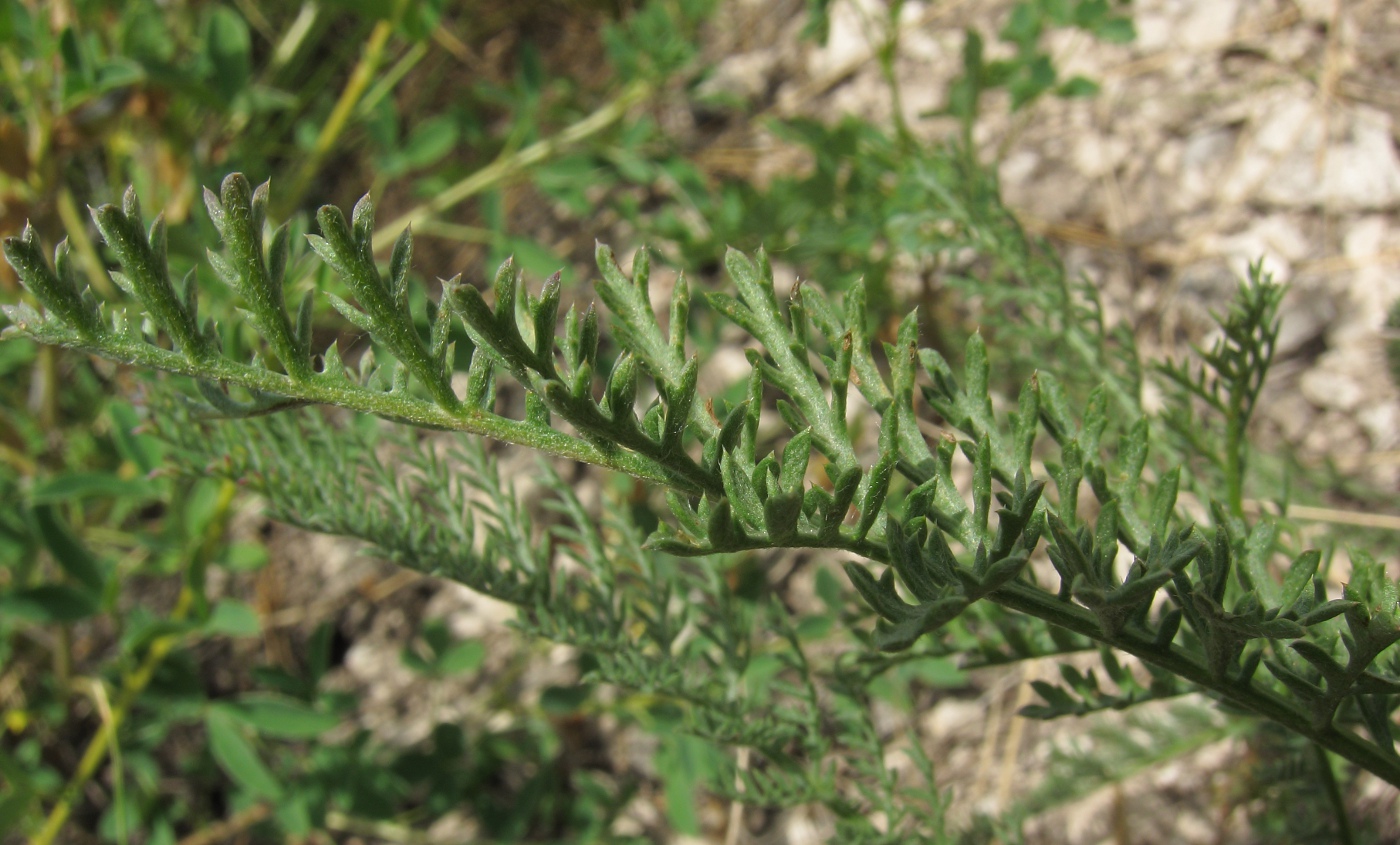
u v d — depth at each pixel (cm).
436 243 59
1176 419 25
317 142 49
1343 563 36
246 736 42
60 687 45
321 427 24
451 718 48
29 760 45
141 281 16
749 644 25
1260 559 21
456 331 32
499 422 17
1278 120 49
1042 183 52
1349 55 50
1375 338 44
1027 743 41
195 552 36
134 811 44
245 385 17
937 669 35
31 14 42
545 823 46
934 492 17
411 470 45
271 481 23
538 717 46
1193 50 53
